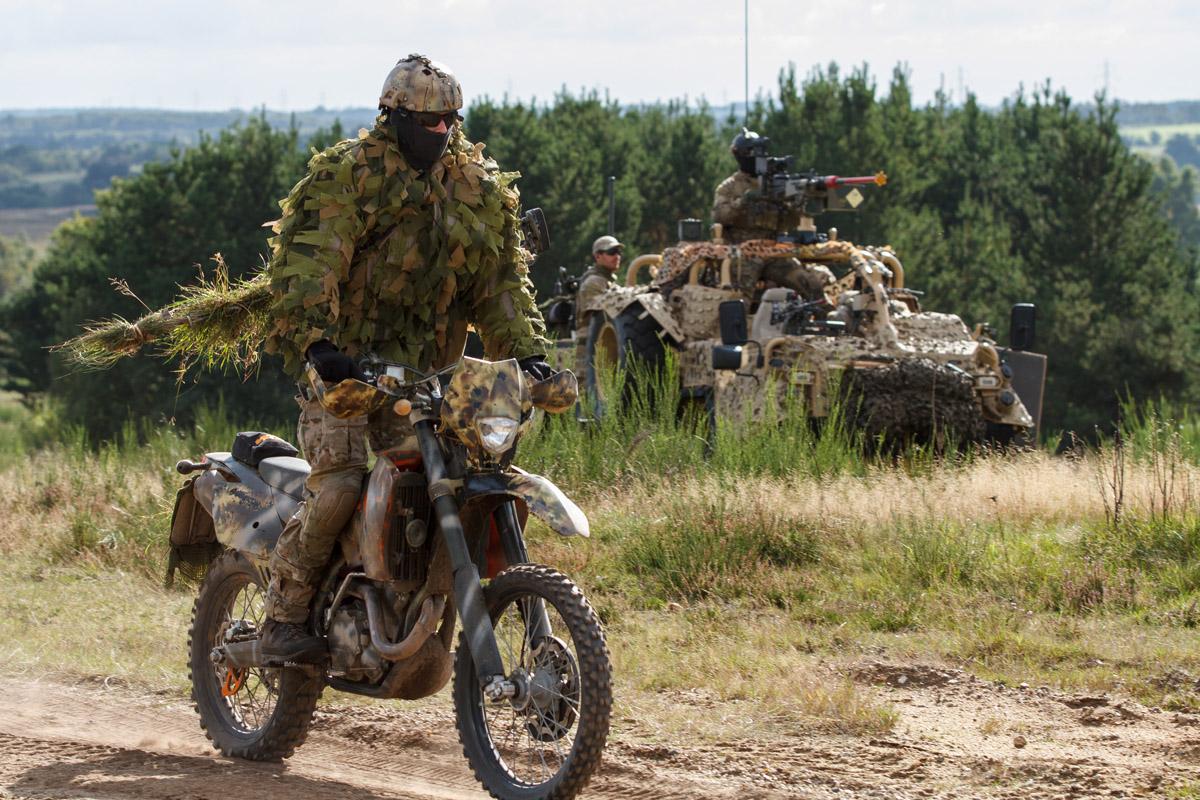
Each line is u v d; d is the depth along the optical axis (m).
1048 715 15.95
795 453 29.33
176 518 15.24
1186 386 72.94
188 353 15.75
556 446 30.33
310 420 12.73
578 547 24.09
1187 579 21.11
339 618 12.63
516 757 12.90
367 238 12.56
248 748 14.12
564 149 87.69
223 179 88.50
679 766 13.84
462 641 12.10
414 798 12.57
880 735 15.04
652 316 36.97
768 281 37.38
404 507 12.06
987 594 21.05
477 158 12.95
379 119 12.55
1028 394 36.69
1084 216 77.56
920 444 32.12
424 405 11.98
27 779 12.88
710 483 26.25
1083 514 24.98
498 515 11.91
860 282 37.28
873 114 83.56
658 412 32.16
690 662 17.92
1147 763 14.10
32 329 116.00
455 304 13.16
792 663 17.89
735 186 38.03
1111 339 72.88
